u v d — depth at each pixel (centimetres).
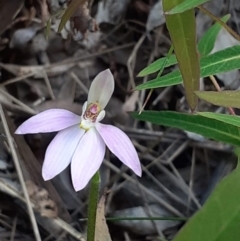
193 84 15
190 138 28
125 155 16
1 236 24
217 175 27
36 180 24
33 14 27
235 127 20
